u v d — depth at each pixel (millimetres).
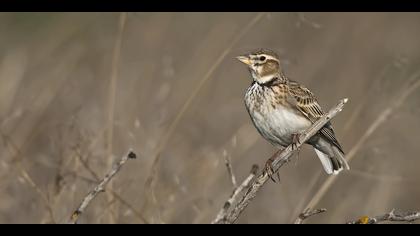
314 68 17875
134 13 15383
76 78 16719
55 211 11578
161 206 12086
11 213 12617
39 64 17203
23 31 20766
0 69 16141
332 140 11570
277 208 14062
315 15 19766
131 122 13602
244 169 14719
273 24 19109
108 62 17531
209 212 12500
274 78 11891
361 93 17125
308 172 14969
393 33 20391
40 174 13023
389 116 13109
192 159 13367
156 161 11977
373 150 14016
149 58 17797
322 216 13766
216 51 16750
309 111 11664
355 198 13961
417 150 15305
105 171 11875
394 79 17281
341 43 19578
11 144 12742
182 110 12914
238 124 15648
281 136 11789
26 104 14664
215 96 16453
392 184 14070
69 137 12383
